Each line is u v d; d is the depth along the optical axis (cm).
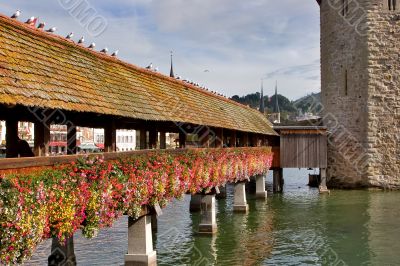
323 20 3328
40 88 723
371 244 1586
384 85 2956
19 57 752
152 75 1485
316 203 2541
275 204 2558
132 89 1168
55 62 871
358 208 2320
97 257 1462
